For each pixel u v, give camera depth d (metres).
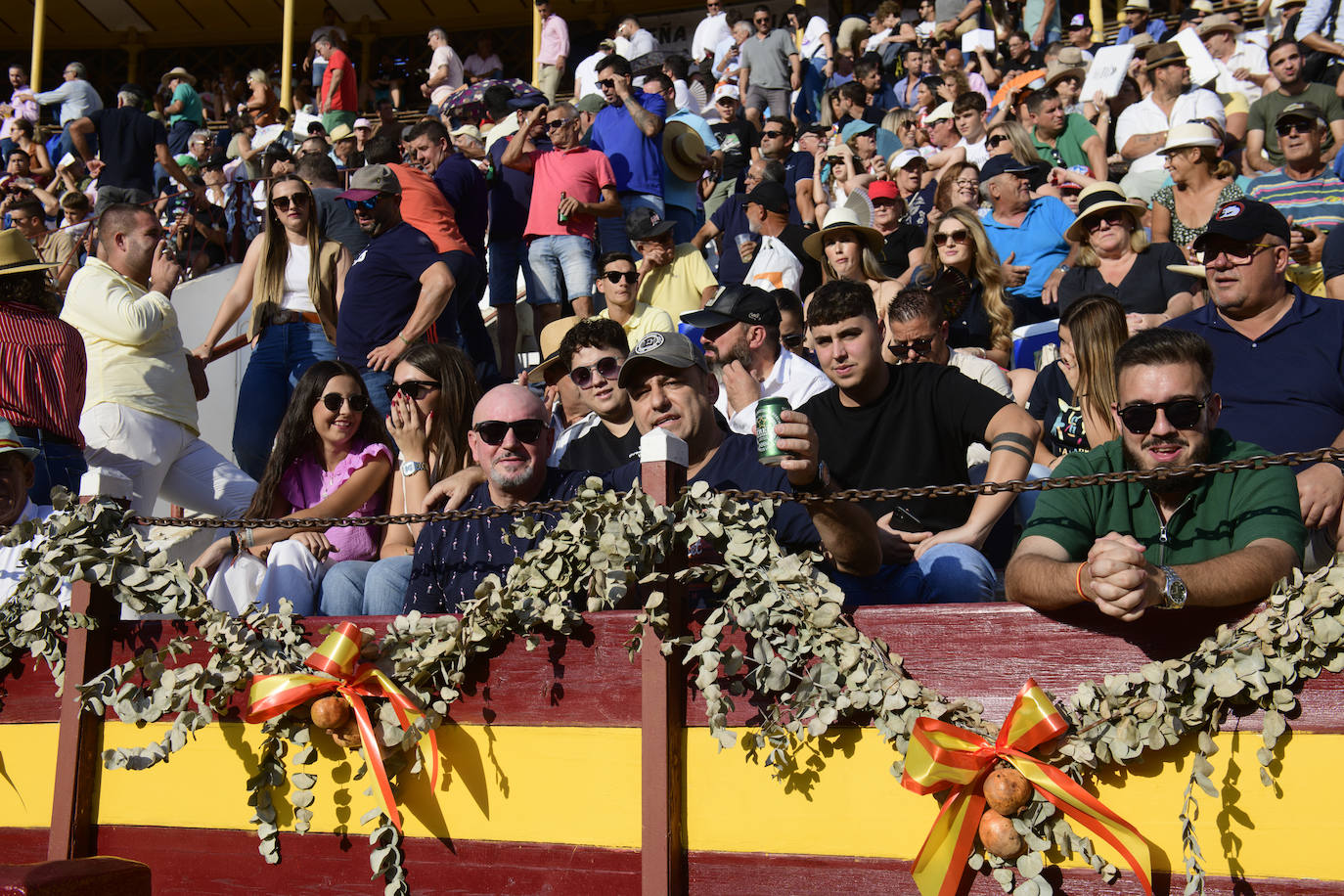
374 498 6.00
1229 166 8.80
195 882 4.27
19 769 4.59
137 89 13.63
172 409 7.31
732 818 3.67
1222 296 5.39
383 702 4.11
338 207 9.92
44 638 4.53
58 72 26.91
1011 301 8.97
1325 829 3.10
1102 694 3.31
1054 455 6.43
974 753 3.35
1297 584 3.17
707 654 3.63
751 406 6.64
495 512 4.02
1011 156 9.48
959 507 5.35
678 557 3.80
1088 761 3.26
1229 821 3.19
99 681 4.40
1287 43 10.92
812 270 10.05
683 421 4.87
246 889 4.21
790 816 3.61
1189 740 3.27
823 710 3.53
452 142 12.15
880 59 15.00
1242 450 3.80
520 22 24.88
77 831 4.39
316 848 4.15
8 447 5.52
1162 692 3.21
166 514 9.33
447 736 4.03
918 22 17.19
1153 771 3.29
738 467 4.86
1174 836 3.25
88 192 15.55
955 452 5.33
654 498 3.79
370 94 23.48
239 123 16.39
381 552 5.61
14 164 17.11
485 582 3.97
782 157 12.20
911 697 3.47
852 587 4.61
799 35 19.50
